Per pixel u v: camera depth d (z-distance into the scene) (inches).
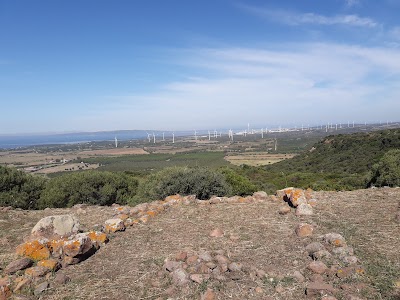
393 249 219.9
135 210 385.7
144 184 590.9
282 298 172.4
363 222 283.3
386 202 348.2
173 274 198.2
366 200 365.7
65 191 578.6
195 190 507.8
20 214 422.6
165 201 433.1
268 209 354.6
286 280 188.4
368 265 197.9
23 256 237.5
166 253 241.6
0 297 182.2
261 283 186.7
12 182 569.3
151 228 311.4
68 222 290.7
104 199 580.7
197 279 190.9
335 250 218.2
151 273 209.2
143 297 181.5
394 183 716.0
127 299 180.2
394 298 162.4
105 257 242.2
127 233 299.4
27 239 282.2
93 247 249.4
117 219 314.0
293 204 350.6
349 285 176.4
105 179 604.7
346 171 1624.0
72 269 223.1
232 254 229.5
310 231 258.2
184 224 317.7
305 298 171.0
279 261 214.7
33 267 214.7
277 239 255.0
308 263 209.0
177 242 265.1
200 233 285.0
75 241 234.8
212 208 375.2
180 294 181.0
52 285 199.5
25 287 195.9
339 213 317.7
